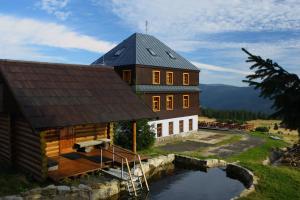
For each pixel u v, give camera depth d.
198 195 15.68
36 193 12.36
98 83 19.56
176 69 33.84
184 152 25.70
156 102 31.16
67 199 12.98
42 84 16.47
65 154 18.30
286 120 6.07
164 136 31.91
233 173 19.50
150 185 17.27
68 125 14.57
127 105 18.80
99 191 14.18
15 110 15.06
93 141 19.28
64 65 19.28
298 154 25.92
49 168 14.98
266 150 27.78
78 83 18.44
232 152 26.23
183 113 34.88
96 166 16.08
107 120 16.45
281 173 17.52
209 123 45.84
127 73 29.98
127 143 23.03
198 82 37.75
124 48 32.72
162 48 35.38
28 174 15.21
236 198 13.23
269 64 6.24
